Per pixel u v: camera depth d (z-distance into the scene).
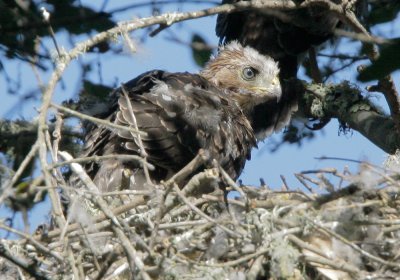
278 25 16.50
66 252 10.24
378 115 15.48
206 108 14.13
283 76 17.08
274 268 10.37
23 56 11.69
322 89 16.20
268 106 16.56
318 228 10.55
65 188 10.45
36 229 11.66
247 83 16.66
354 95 15.91
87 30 11.72
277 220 10.70
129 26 11.01
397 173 10.96
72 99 13.98
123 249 10.40
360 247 10.70
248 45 17.27
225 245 10.76
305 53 16.89
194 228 11.03
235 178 14.73
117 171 12.96
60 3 11.66
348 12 13.16
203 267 10.45
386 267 10.49
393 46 10.37
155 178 13.38
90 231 10.71
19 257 10.60
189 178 13.47
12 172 10.75
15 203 10.83
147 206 11.55
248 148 14.95
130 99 13.66
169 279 10.29
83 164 13.23
